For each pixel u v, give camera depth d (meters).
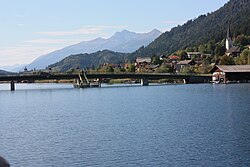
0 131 66.00
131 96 139.75
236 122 66.69
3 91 190.50
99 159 44.03
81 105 111.88
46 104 119.06
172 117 77.25
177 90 161.12
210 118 73.31
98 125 69.31
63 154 47.00
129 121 73.31
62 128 67.38
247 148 46.31
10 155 47.56
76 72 196.62
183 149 46.88
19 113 96.00
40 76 167.88
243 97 117.94
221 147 47.19
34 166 42.78
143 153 45.72
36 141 55.69
